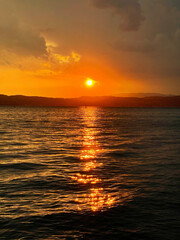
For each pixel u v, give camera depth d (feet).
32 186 47.14
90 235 29.17
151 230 30.35
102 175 55.72
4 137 141.49
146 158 77.71
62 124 272.10
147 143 117.60
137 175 55.88
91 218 33.45
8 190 44.57
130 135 157.79
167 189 45.68
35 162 70.74
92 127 230.27
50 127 226.99
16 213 34.91
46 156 81.30
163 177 54.13
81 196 41.70
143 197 41.34
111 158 77.71
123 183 49.37
